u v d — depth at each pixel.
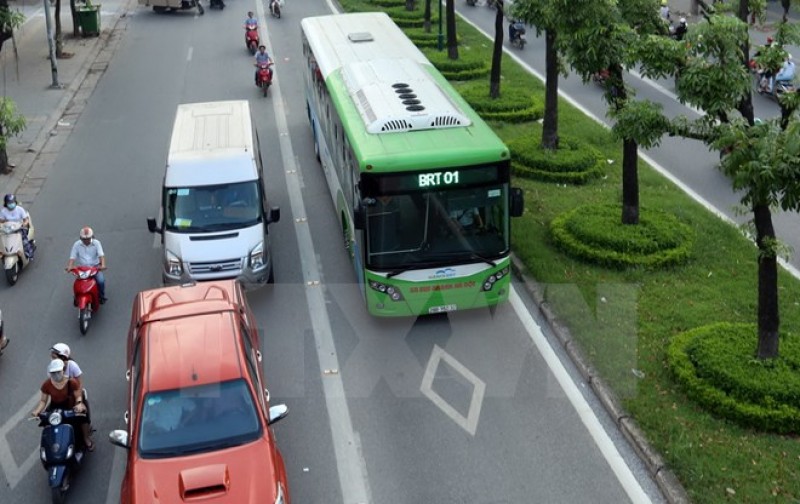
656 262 15.30
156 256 17.55
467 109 15.85
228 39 36.56
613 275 15.29
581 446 11.37
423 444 11.62
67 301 15.93
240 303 12.63
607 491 10.51
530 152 20.44
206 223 15.77
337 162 17.42
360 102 15.95
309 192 20.48
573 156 20.12
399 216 13.73
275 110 26.83
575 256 15.92
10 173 22.12
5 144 20.09
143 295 12.80
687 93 11.35
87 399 12.49
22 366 13.91
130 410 10.94
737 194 19.39
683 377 11.88
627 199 16.27
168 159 16.30
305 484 10.96
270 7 40.91
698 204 18.25
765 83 26.59
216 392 10.62
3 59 33.34
